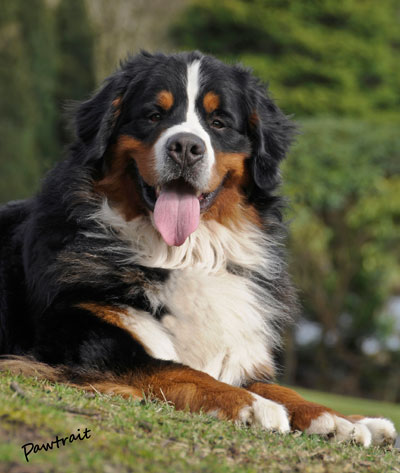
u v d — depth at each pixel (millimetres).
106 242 8000
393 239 25125
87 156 8133
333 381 27359
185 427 5754
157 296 7844
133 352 7234
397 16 39406
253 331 8133
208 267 8266
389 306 28219
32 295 7988
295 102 35781
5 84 29500
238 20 36594
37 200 8391
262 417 6371
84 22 37031
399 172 24266
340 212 25188
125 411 5844
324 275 26062
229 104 8312
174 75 8195
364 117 36281
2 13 29859
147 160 7898
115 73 8648
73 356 7266
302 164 23859
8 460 4348
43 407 5297
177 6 39688
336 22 37062
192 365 7961
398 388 27062
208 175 7871
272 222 8805
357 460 5816
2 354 8242
